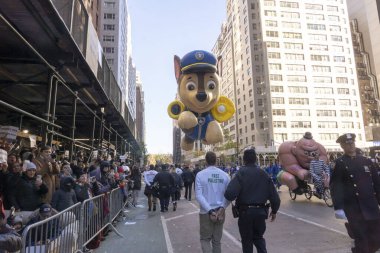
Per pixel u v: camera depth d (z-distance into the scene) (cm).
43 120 788
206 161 518
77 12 884
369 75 9925
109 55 7494
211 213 468
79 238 582
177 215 1163
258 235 463
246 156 489
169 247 686
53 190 716
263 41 7744
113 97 1670
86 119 1747
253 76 7631
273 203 470
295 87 7725
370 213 429
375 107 9788
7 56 846
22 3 630
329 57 8106
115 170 1245
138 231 875
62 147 1773
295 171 1457
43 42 821
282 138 7412
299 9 8112
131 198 1642
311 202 1371
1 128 854
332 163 1884
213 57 1291
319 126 7712
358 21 10388
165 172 1289
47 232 436
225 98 1384
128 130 2638
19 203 568
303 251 615
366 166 450
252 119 7606
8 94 1181
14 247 364
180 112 1380
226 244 698
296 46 7925
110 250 671
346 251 601
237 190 458
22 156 719
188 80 1284
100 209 748
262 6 7894
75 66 923
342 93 8031
